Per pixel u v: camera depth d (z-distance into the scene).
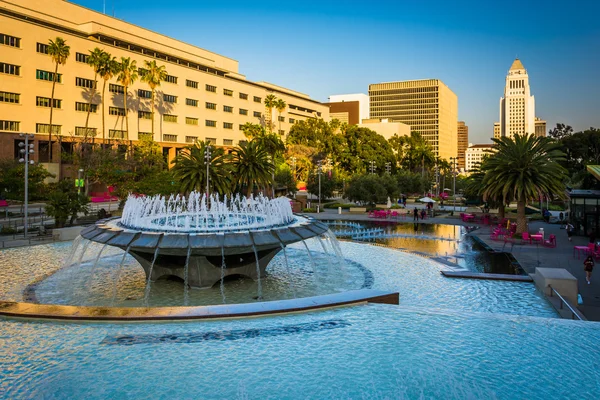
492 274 19.02
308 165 92.69
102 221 20.66
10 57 59.97
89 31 72.38
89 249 25.84
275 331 10.45
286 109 120.12
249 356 8.98
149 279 17.38
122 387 7.63
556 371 8.44
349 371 8.32
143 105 79.62
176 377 8.02
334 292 16.52
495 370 8.45
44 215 44.34
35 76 62.97
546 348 9.56
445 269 20.72
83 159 59.34
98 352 9.14
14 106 60.62
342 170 99.00
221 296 15.93
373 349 9.41
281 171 73.06
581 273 19.66
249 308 11.63
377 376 8.12
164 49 86.12
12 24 60.00
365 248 27.06
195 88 90.44
